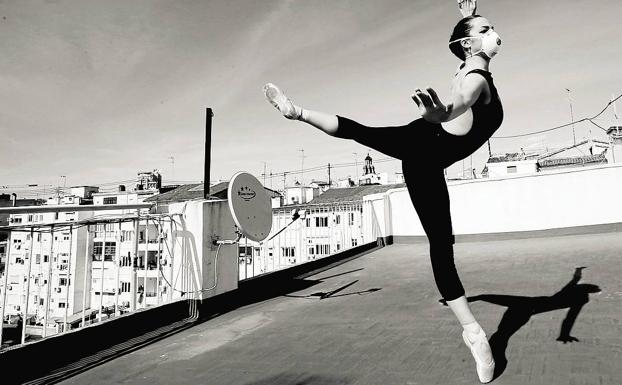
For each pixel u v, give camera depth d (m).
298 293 5.25
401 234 10.28
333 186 66.75
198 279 4.43
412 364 2.38
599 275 4.21
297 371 2.54
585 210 9.02
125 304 24.28
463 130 1.88
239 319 4.21
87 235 3.74
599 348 2.25
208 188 5.50
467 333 2.03
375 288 4.98
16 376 2.83
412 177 2.03
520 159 46.38
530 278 4.48
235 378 2.57
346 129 1.91
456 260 6.68
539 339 2.51
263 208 4.96
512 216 9.58
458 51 2.07
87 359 3.23
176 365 2.97
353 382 2.23
